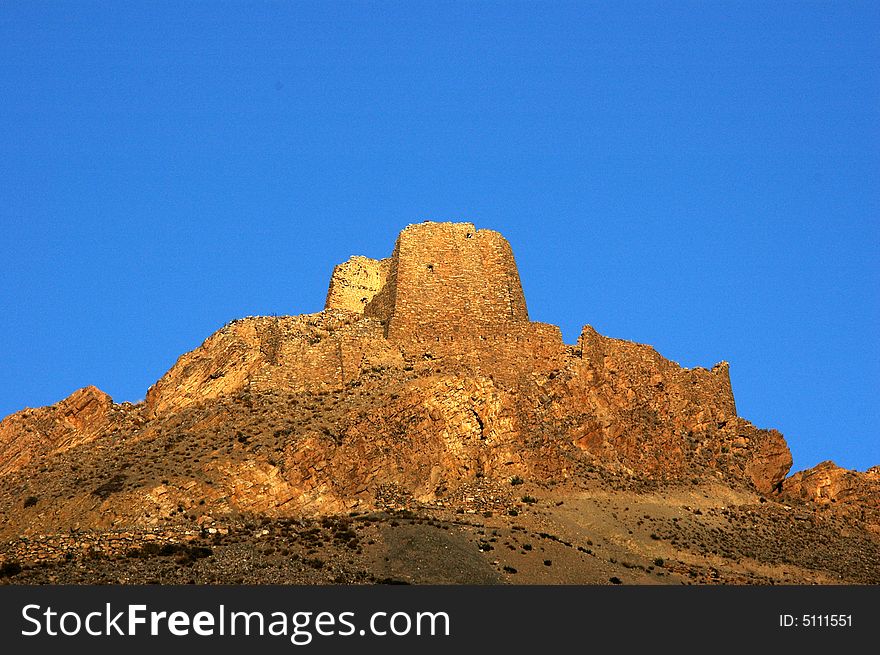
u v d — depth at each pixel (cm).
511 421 18488
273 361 19375
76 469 18050
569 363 19550
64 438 19288
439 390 18450
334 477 17388
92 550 15625
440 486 17688
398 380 19000
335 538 16038
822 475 19612
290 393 18962
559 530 17088
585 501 17962
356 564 15388
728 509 18750
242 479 17100
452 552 15800
